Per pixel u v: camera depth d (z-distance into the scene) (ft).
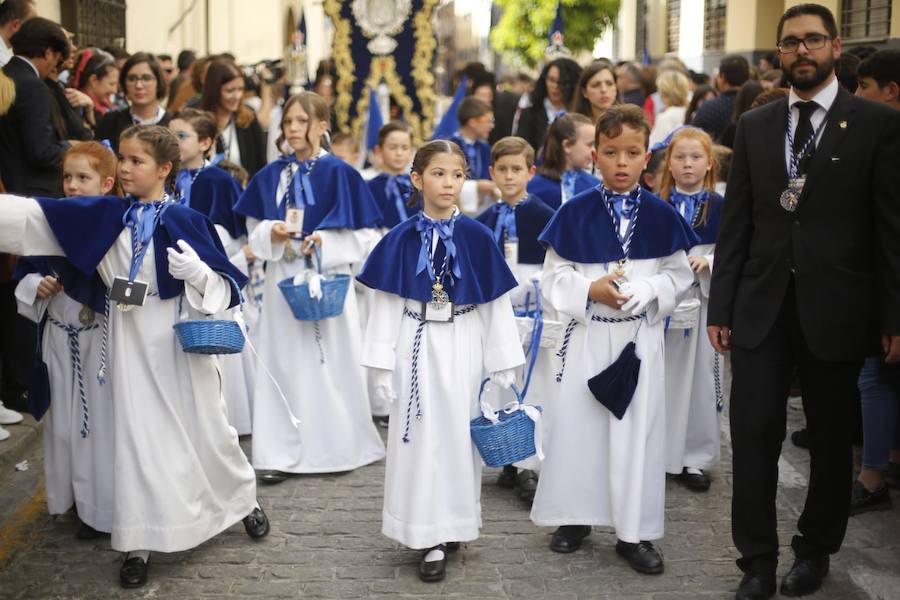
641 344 15.40
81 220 14.52
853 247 13.67
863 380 17.33
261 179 20.15
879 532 16.48
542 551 16.06
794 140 13.89
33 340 21.93
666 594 14.62
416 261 15.01
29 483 18.83
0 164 21.85
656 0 75.92
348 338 19.94
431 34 38.78
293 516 17.51
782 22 13.75
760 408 14.03
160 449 14.83
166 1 48.57
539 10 72.90
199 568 15.39
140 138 14.79
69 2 37.93
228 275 14.99
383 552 16.02
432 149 15.05
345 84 39.09
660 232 15.58
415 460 14.94
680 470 18.70
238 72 24.89
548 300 15.80
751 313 14.08
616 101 26.63
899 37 41.75
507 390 18.74
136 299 14.38
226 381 21.24
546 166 21.02
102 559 15.69
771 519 14.20
